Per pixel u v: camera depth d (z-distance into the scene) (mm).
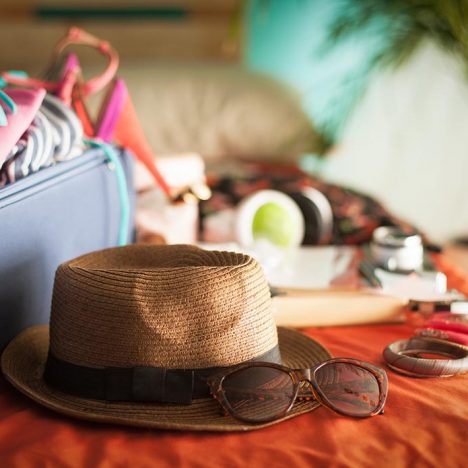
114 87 985
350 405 639
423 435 614
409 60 2461
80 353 646
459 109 2523
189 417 621
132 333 631
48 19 2492
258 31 2525
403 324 907
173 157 1309
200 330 636
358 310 892
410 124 2557
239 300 647
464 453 591
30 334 751
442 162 2592
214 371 640
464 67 2330
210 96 2098
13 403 668
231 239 1231
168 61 2451
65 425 620
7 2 2486
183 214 1189
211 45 2492
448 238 2672
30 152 729
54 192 784
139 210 1165
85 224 887
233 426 599
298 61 2535
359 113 2557
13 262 708
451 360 721
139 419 603
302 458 574
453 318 868
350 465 564
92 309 640
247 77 2160
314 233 1271
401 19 2305
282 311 882
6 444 590
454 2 2117
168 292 636
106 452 576
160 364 634
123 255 756
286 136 2111
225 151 2105
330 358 715
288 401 625
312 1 2477
